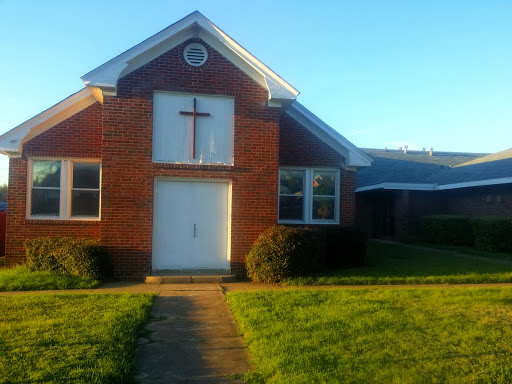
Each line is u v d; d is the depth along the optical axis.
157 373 5.21
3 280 9.75
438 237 18.52
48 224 11.99
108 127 10.60
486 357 5.36
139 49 10.58
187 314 7.62
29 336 5.90
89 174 12.36
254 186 11.21
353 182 13.90
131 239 10.64
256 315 7.12
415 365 5.12
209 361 5.59
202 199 11.19
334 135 13.70
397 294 8.76
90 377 4.69
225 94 11.18
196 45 11.14
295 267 10.43
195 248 11.12
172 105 11.02
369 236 24.23
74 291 9.32
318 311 7.35
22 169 11.98
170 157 10.95
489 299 8.34
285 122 13.59
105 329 6.27
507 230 15.19
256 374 5.12
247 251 11.11
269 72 11.09
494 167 18.84
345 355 5.41
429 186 20.11
